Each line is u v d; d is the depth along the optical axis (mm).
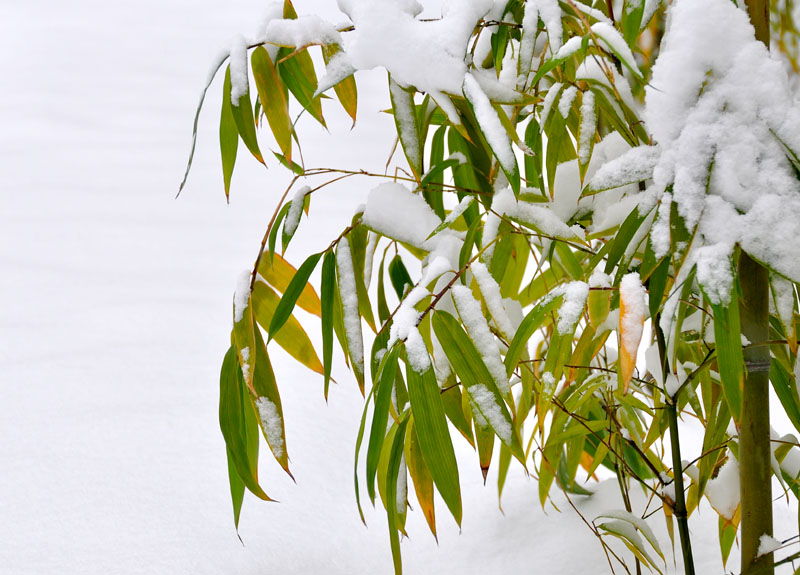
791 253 1670
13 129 7801
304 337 1931
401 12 1786
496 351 1783
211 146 7344
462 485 2271
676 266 1683
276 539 2119
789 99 1690
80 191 5875
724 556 1954
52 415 2436
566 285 1766
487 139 1732
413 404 1743
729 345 1660
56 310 3482
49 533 2113
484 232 1855
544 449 1922
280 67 1873
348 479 2264
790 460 1899
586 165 1803
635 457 2088
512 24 1843
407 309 1782
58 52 10961
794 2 1775
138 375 2758
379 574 2061
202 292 3795
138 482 2223
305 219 5020
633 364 1676
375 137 7129
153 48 11180
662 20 1814
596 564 2057
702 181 1689
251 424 1890
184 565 2062
